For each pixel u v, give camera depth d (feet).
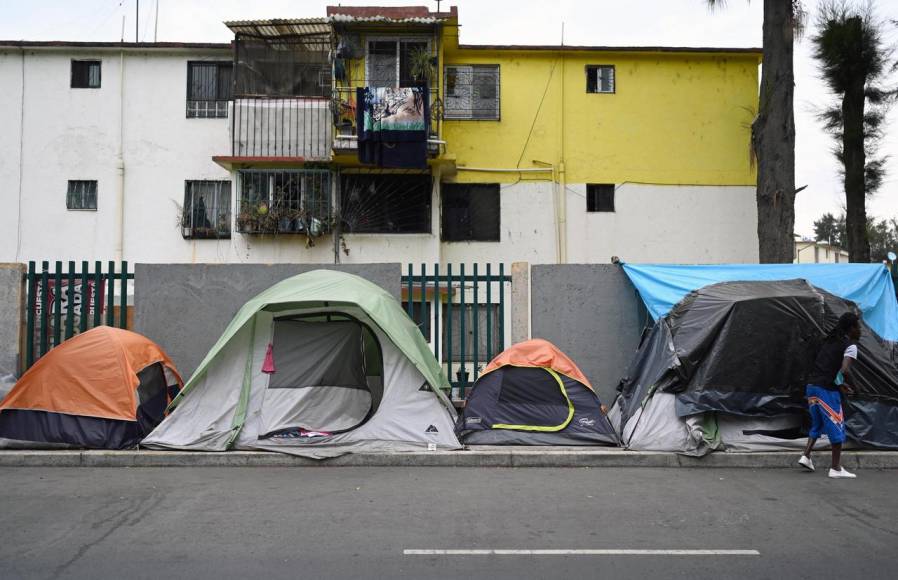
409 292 33.91
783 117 50.49
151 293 33.73
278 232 56.34
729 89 62.13
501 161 60.85
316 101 57.11
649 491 22.54
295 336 29.40
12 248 59.98
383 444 27.63
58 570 15.17
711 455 26.58
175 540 17.20
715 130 62.03
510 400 29.12
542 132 61.21
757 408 27.25
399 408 28.45
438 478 24.35
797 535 17.92
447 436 27.81
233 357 29.01
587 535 17.83
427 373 28.55
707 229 61.57
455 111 60.95
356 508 20.21
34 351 33.06
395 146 53.47
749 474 25.22
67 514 19.44
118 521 18.78
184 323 33.71
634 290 33.81
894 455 26.53
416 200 57.52
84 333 28.71
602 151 61.46
